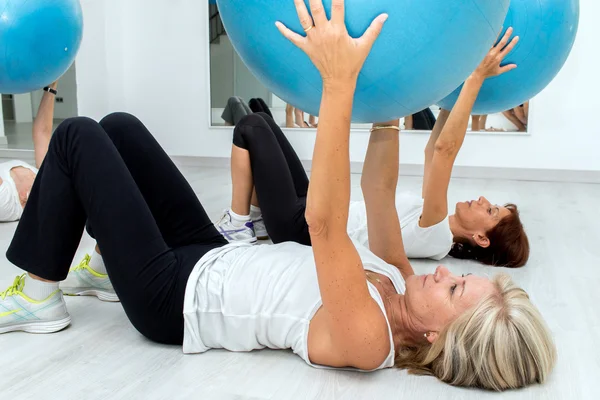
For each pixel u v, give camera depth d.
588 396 1.38
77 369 1.48
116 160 1.55
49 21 2.47
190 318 1.51
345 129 1.15
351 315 1.31
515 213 2.53
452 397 1.36
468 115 1.88
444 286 1.42
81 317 1.83
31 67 2.50
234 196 2.70
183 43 5.50
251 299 1.49
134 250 1.51
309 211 1.21
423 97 1.26
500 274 1.45
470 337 1.37
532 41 1.86
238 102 5.43
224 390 1.39
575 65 4.71
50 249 1.60
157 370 1.48
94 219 1.52
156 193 1.80
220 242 1.86
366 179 1.75
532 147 4.89
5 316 1.67
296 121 5.28
